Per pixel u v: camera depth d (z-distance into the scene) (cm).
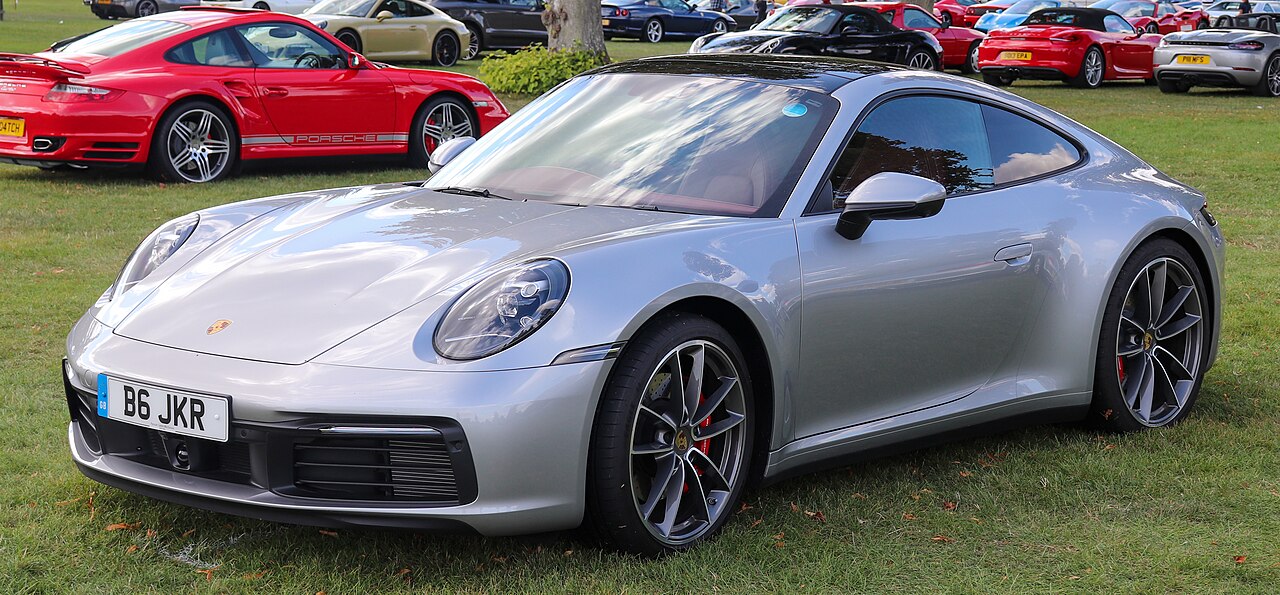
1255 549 329
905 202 336
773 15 2011
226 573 305
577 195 366
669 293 306
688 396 318
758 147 365
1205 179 1026
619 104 407
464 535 324
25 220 790
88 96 907
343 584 299
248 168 992
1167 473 390
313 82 1008
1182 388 449
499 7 2416
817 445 350
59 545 317
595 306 296
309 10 2138
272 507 289
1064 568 317
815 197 352
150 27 982
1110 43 2020
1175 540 335
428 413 280
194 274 338
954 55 2194
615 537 309
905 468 392
